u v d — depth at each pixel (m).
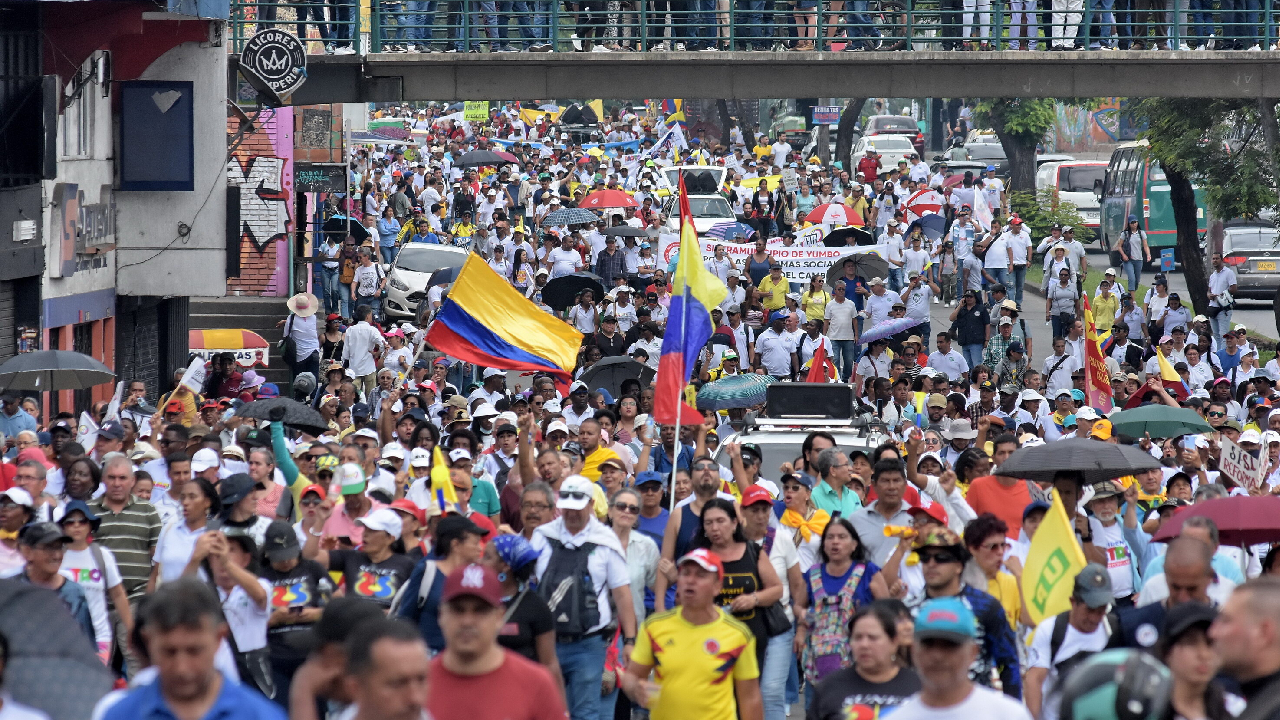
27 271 66.00
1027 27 107.25
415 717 18.75
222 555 31.39
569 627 33.00
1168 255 158.12
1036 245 173.50
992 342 90.38
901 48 118.81
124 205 77.62
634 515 36.62
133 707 20.39
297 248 114.62
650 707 29.05
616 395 72.31
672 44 109.06
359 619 21.39
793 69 99.44
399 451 46.97
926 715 21.77
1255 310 136.75
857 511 37.75
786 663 35.03
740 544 34.50
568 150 196.50
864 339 88.25
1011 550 35.44
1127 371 86.69
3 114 63.38
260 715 20.61
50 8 66.50
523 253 116.75
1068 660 28.02
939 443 53.94
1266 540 35.00
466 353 60.75
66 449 43.06
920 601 33.28
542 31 109.25
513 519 44.47
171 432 47.12
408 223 131.75
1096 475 42.41
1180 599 27.06
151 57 75.88
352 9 100.94
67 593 31.97
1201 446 55.12
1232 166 114.19
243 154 111.19
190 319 105.75
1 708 19.56
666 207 148.25
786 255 107.25
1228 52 100.06
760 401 60.31
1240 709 21.48
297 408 50.81
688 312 45.81
